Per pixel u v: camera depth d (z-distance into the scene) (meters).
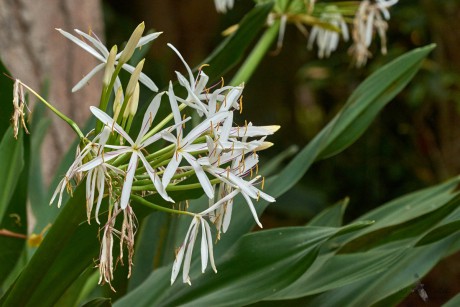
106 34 6.66
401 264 2.16
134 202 1.80
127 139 1.65
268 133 1.73
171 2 7.11
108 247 1.67
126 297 2.18
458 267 5.93
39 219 2.46
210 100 1.71
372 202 7.02
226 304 2.00
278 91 7.05
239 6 6.99
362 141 6.91
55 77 3.54
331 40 2.93
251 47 6.60
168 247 2.41
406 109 6.69
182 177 1.76
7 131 2.23
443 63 6.14
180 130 1.68
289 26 6.83
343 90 7.10
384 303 2.08
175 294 2.11
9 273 2.29
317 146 2.39
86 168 1.63
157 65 5.89
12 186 2.26
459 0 6.00
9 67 3.42
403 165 6.88
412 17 6.08
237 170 1.72
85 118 3.64
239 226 2.32
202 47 7.22
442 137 6.46
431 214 2.12
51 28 3.55
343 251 2.17
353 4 2.85
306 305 2.05
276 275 1.99
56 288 1.86
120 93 1.70
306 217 6.41
